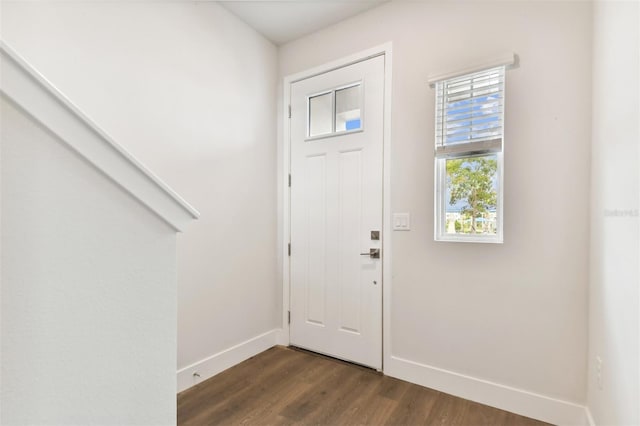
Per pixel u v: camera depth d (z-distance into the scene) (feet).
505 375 6.06
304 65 8.83
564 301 5.60
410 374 7.02
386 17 7.48
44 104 1.81
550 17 5.75
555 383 5.65
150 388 2.34
